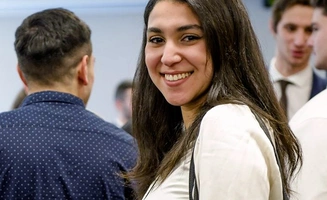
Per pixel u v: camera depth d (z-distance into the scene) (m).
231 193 1.85
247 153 1.88
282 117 2.15
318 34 3.10
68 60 2.76
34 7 7.19
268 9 7.30
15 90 7.25
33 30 2.77
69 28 2.78
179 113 2.50
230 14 2.11
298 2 4.30
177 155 2.05
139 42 7.25
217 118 1.95
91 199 2.64
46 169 2.60
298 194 2.47
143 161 2.52
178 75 2.12
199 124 2.03
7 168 2.58
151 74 2.22
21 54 2.76
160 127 2.52
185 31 2.09
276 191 2.04
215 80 2.09
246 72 2.12
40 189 2.58
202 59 2.09
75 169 2.64
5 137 2.62
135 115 2.55
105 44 7.34
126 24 7.34
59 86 2.76
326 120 2.53
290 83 4.34
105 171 2.66
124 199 2.69
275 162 1.99
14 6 7.18
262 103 2.12
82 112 2.76
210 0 2.08
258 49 2.18
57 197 2.59
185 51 2.09
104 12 7.31
